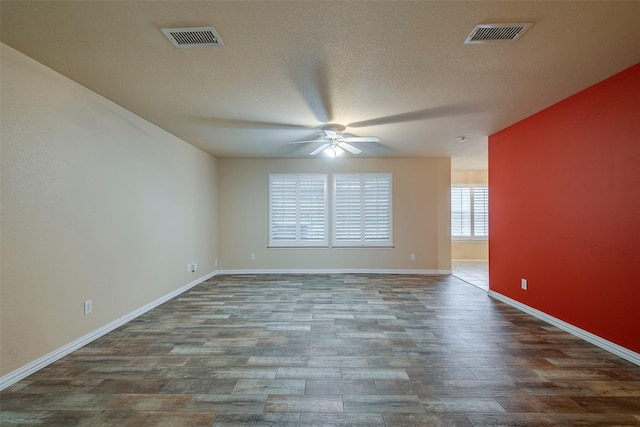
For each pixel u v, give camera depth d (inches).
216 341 114.8
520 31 77.9
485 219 334.0
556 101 126.7
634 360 97.3
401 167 250.2
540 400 78.2
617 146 103.0
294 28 76.3
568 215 123.9
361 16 71.8
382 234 249.8
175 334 121.5
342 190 250.7
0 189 83.0
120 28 76.0
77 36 79.4
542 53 88.7
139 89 113.3
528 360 99.8
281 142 194.7
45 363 94.9
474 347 109.7
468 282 216.8
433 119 148.7
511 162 160.2
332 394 81.0
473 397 79.7
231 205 250.8
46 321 96.1
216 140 189.6
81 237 110.4
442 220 250.2
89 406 75.5
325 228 249.1
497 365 96.5
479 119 149.5
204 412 73.5
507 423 69.7
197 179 211.8
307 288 198.7
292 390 82.8
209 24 74.7
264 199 251.1
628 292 99.6
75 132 107.6
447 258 249.3
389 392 81.9
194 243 206.8
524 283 151.0
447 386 84.7
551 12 70.6
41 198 94.7
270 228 250.5
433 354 104.3
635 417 71.5
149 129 153.7
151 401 77.6
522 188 152.1
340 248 250.1
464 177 334.6
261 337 118.6
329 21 73.6
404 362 98.7
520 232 153.9
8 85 84.7
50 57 90.3
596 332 111.2
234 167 251.0
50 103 97.5
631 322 98.7
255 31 77.5
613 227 104.6
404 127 162.4
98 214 118.7
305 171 251.1
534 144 142.9
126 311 135.5
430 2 67.0
